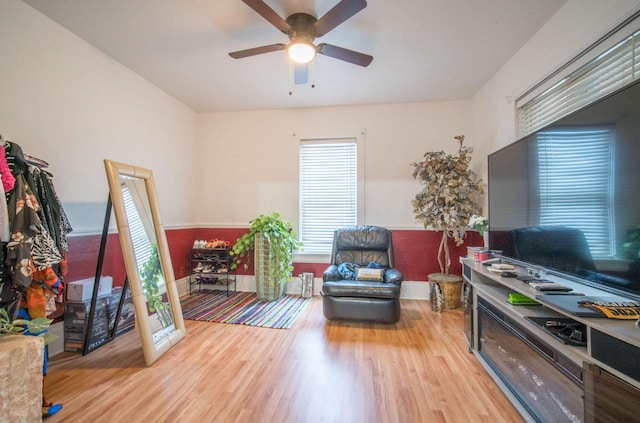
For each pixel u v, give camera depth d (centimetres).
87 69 252
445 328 277
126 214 223
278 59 279
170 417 155
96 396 172
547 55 220
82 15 216
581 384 113
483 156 336
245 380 190
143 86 319
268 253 363
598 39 172
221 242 396
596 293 145
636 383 90
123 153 293
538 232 174
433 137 380
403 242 384
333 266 327
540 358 142
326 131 401
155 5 204
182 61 283
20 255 160
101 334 238
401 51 263
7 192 160
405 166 384
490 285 212
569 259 147
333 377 194
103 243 224
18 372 135
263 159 415
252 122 417
